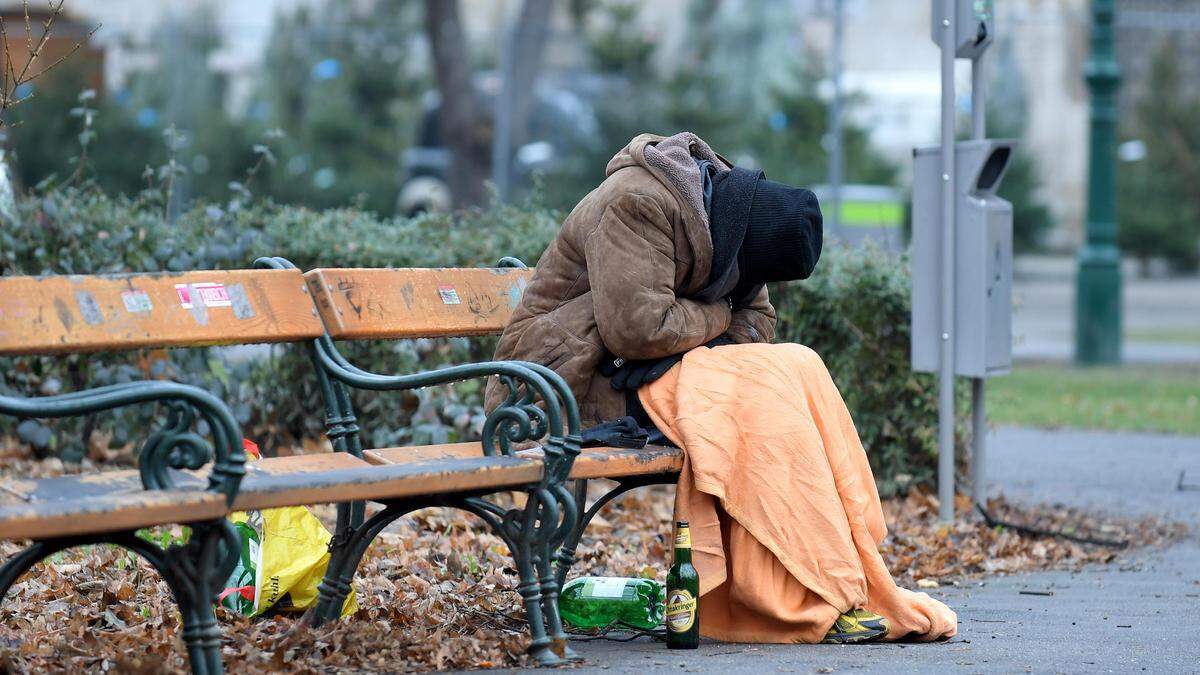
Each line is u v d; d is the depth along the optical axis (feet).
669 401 36.47
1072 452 83.35
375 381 34.27
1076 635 38.34
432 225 64.95
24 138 189.06
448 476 30.78
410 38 237.45
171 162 63.72
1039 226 263.70
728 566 36.09
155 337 31.81
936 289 57.52
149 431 61.57
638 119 195.42
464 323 38.86
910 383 62.23
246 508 27.78
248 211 63.46
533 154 191.72
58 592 38.88
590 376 37.32
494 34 233.96
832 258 63.00
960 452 64.54
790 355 36.81
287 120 231.09
